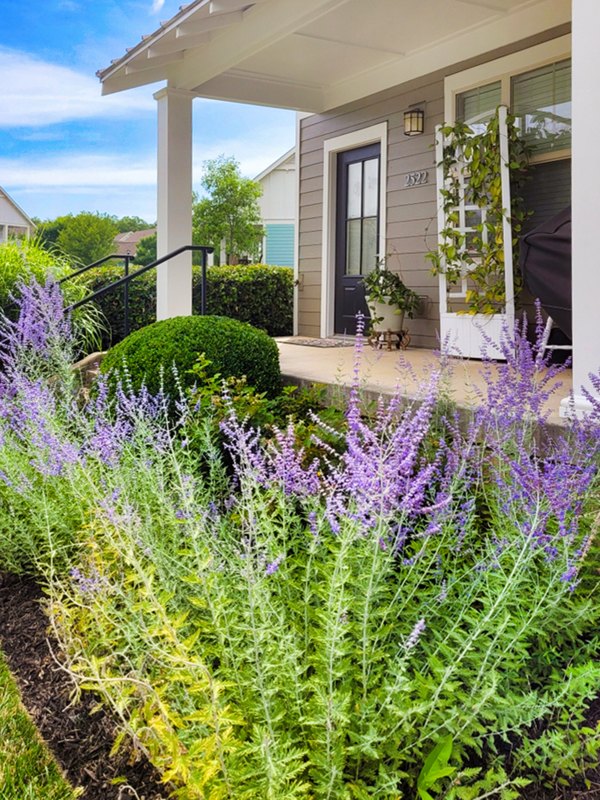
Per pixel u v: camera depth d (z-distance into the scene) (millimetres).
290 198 21031
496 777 1518
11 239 7418
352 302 7891
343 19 5676
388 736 1496
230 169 19500
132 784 1772
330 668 1491
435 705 1603
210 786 1461
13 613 2635
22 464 3066
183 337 4348
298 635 1832
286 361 5648
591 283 2988
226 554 2143
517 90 5684
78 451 2771
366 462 1836
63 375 4367
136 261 26812
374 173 7441
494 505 2354
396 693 1563
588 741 1608
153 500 2533
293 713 1629
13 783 1797
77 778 1808
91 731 1980
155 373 4176
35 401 3213
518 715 1627
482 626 1596
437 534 2166
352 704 1668
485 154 5590
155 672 1866
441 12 5535
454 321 6012
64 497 2818
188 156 6566
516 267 5566
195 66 6070
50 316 4879
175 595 2053
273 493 2070
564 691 1602
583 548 1938
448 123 6223
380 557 1785
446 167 5984
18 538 2801
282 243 21188
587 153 2963
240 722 1457
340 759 1448
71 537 2719
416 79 6574
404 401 3531
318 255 8234
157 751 1632
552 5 5234
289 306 9734
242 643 1841
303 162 8359
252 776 1516
